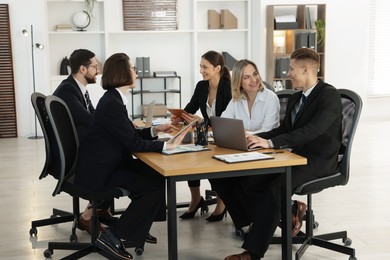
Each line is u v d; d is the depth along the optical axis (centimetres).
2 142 798
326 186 342
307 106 348
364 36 945
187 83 933
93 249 349
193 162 303
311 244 360
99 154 332
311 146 345
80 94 412
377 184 540
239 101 404
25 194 518
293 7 897
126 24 890
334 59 940
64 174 335
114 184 333
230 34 933
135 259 357
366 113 972
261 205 325
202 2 920
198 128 355
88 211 399
